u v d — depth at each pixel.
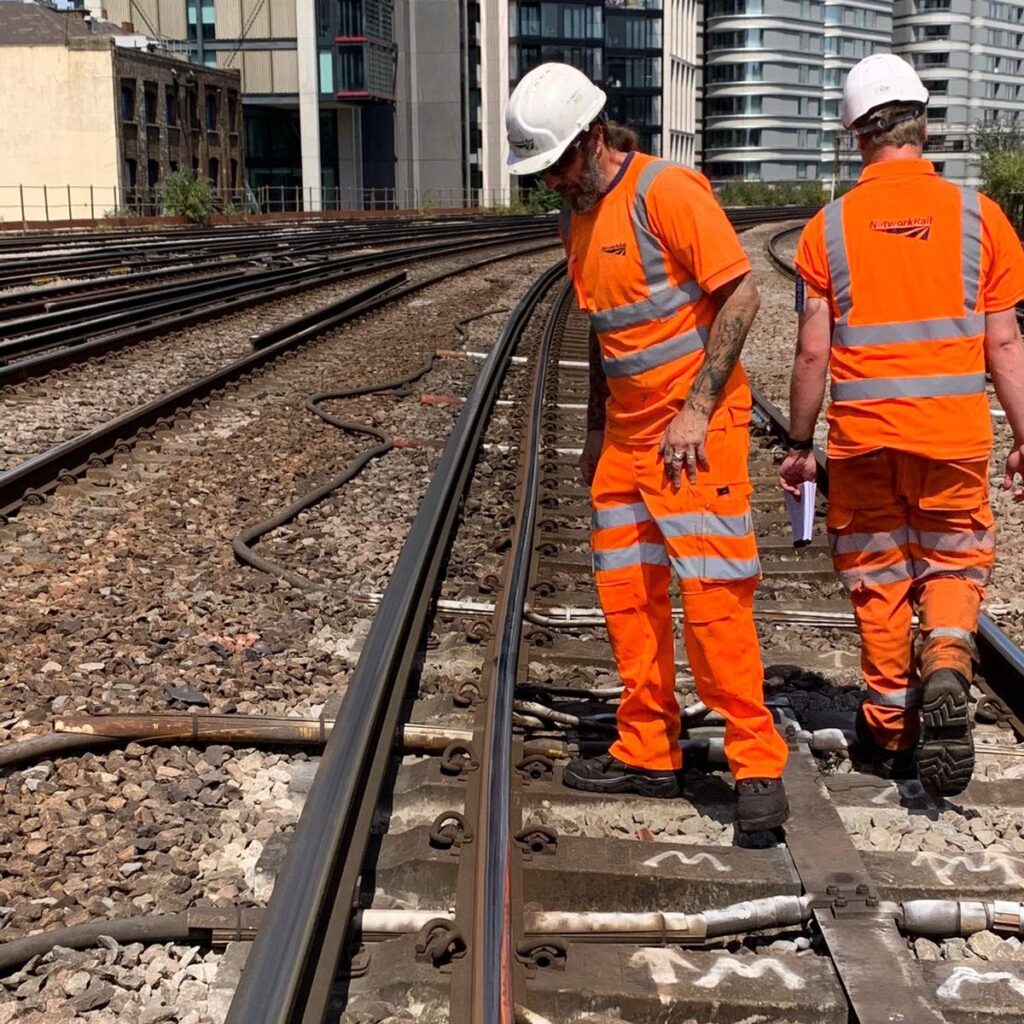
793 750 4.07
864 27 140.00
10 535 6.51
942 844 3.62
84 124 55.22
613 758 3.88
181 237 33.56
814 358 3.77
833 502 3.94
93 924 3.14
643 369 3.50
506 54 88.56
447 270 25.97
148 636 5.16
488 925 2.88
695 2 114.44
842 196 3.76
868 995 2.89
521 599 5.06
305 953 2.72
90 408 10.16
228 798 3.89
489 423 9.76
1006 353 3.63
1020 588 6.11
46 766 4.03
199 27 73.12
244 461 8.39
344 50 73.06
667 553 3.67
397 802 3.79
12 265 20.77
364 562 6.38
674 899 3.36
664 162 3.39
